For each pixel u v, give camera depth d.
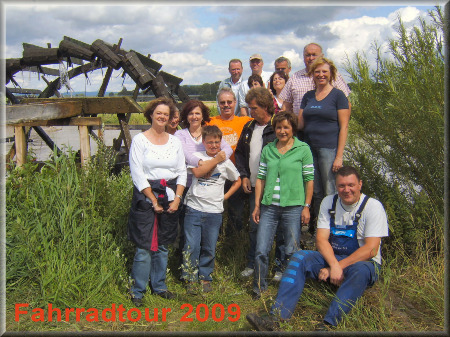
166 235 3.97
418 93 4.25
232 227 5.16
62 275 3.80
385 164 4.79
